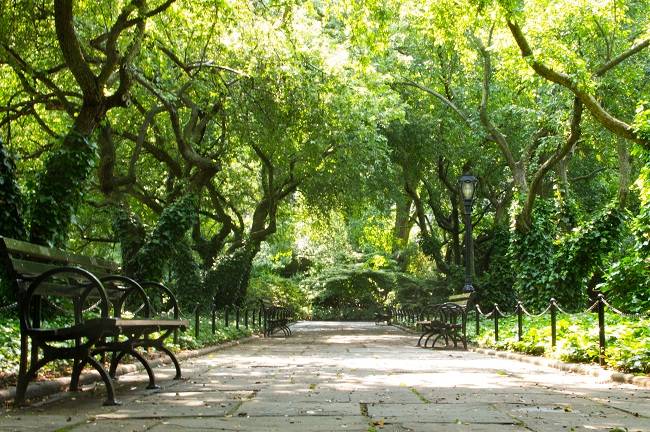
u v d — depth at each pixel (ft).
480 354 45.39
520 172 81.87
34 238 39.99
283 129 69.21
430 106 95.35
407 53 92.43
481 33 78.54
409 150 98.78
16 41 48.73
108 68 42.47
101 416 16.79
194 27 56.13
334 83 68.85
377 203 100.48
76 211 41.96
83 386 22.84
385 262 148.87
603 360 29.89
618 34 67.26
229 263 81.15
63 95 54.65
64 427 15.08
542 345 38.01
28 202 41.57
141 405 18.85
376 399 20.29
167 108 60.70
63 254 25.00
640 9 76.33
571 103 73.46
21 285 19.71
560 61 55.88
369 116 79.30
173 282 73.36
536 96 84.69
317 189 90.38
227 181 95.61
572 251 70.49
